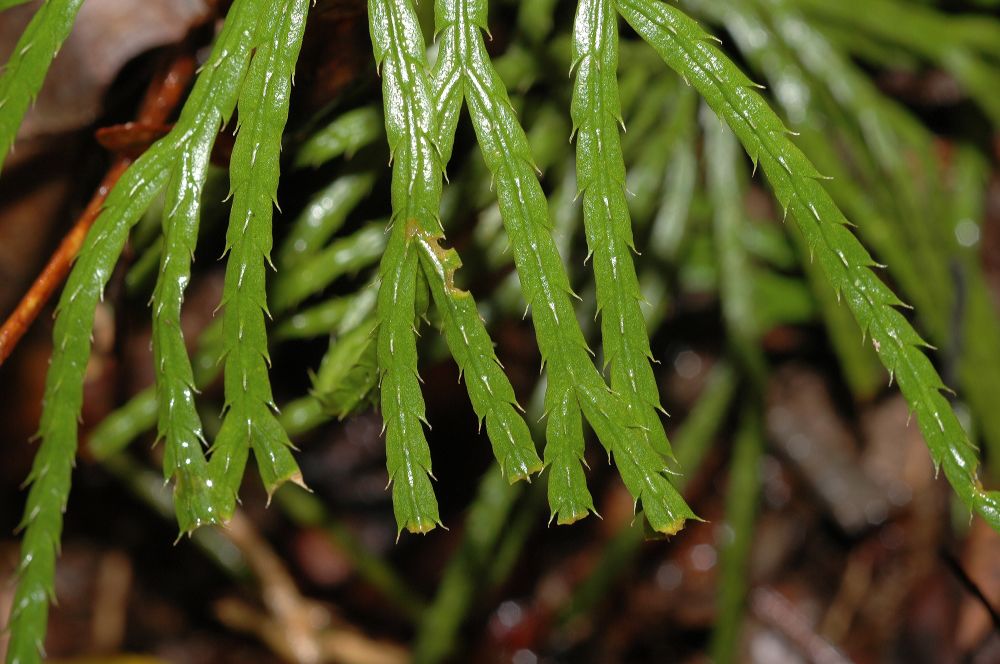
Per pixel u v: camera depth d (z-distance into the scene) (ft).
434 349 0.95
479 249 0.96
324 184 0.93
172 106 0.91
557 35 0.97
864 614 1.22
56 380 0.82
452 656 1.23
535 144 0.97
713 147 1.07
